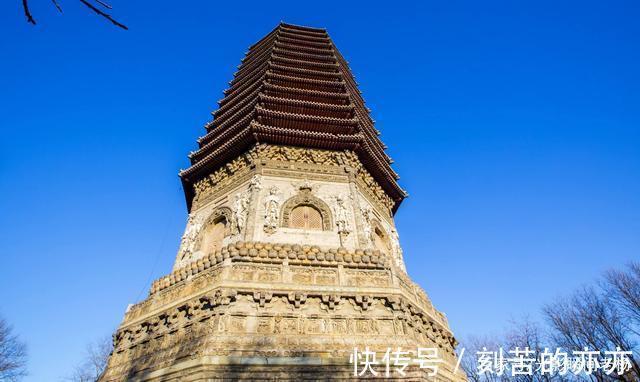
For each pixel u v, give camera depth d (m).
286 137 30.16
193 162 35.06
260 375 16.80
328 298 20.08
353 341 18.89
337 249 22.81
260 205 26.27
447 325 25.73
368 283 21.52
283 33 48.81
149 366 19.48
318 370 17.36
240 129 32.28
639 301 34.72
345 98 37.00
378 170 33.44
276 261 21.48
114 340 23.16
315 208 27.23
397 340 19.38
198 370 16.69
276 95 36.03
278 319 19.14
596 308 36.25
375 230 30.03
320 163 30.33
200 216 30.14
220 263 21.31
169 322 20.73
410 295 22.55
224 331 18.20
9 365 42.41
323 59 43.62
